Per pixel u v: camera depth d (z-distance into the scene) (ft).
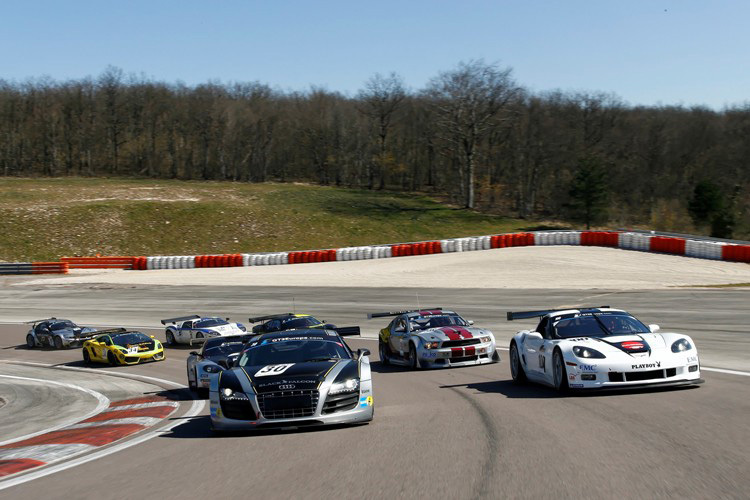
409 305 144.36
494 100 371.15
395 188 483.10
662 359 42.78
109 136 519.60
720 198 312.09
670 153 412.16
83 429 47.32
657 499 22.11
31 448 39.68
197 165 515.50
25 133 511.40
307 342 42.63
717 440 30.07
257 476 28.04
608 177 362.12
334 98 546.67
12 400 77.41
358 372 38.73
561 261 197.36
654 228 326.03
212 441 36.83
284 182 507.30
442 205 391.24
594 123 422.00
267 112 523.29
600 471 25.89
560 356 44.83
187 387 76.64
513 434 33.88
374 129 474.08
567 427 34.78
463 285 171.73
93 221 311.47
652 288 147.64
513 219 358.64
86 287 212.84
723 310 105.81
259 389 36.94
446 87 376.68
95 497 26.30
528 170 404.98
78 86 526.57
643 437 31.40
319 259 238.89
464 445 31.91
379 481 26.09
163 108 523.70
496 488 24.21
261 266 238.89
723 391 43.50
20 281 232.32
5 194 363.97
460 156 396.98
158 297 187.21
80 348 136.98
